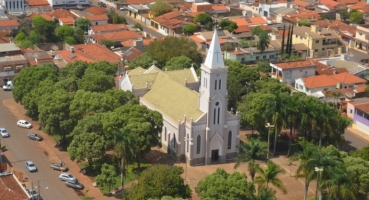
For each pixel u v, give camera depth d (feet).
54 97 605.73
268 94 629.51
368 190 478.18
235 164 533.96
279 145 622.13
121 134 505.66
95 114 581.12
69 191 520.42
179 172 471.62
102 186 517.96
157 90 643.86
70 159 566.36
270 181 463.83
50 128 594.24
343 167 458.50
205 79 559.79
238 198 437.99
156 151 606.55
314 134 625.82
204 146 573.33
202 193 449.89
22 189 457.68
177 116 588.09
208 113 561.02
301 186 541.75
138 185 458.09
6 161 575.38
